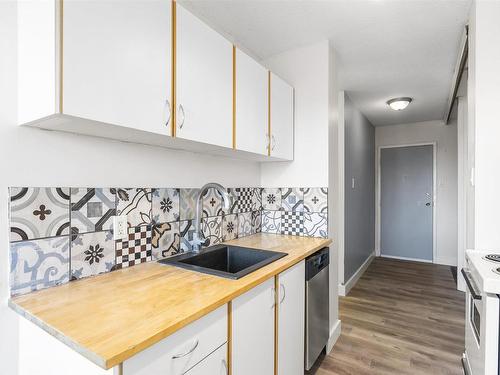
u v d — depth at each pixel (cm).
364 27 199
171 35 121
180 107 125
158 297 101
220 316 103
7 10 101
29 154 106
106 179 131
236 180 215
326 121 214
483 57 162
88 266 123
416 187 480
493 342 110
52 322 83
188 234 172
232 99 156
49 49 88
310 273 176
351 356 204
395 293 328
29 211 105
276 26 197
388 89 321
